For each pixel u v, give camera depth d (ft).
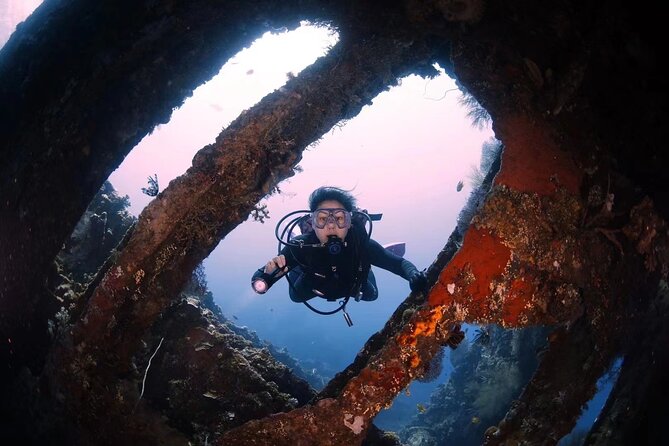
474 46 8.64
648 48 7.06
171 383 12.66
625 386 10.52
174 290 9.51
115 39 9.58
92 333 9.09
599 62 7.71
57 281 12.43
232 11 9.87
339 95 9.55
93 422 9.32
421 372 7.77
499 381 25.27
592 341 8.36
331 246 10.88
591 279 8.23
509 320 7.90
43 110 9.45
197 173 8.82
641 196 8.60
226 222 9.43
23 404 10.53
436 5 8.32
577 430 23.35
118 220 18.65
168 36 10.14
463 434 26.58
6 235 9.50
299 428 8.03
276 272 11.21
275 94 9.10
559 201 8.07
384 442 13.76
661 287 9.52
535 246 7.89
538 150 8.20
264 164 9.24
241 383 12.92
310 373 39.42
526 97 8.32
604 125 8.28
